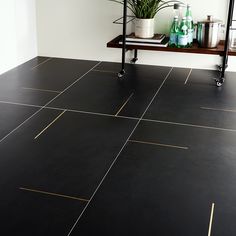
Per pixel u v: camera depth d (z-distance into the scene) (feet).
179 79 9.57
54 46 11.07
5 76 9.57
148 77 9.67
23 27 10.43
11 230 4.49
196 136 6.74
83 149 6.26
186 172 5.67
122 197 5.11
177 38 9.37
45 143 6.42
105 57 10.85
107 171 5.68
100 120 7.30
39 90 8.69
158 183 5.41
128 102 8.14
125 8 9.09
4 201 4.98
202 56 10.23
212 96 8.52
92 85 9.07
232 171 5.71
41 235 4.42
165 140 6.59
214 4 9.75
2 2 9.43
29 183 5.36
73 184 5.36
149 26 9.50
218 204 5.00
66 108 7.79
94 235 4.44
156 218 4.74
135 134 6.77
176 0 9.89
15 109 7.68
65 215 4.75
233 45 9.37
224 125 7.16
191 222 4.67
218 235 4.47
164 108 7.88
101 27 10.57
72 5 10.57
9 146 6.30
